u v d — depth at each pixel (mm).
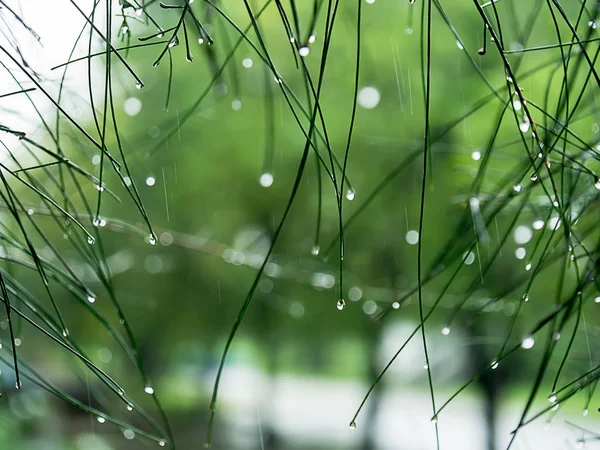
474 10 2779
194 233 5672
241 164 5426
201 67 4691
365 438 5070
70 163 865
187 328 6031
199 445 5000
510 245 2174
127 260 2340
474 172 1211
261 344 6133
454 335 3461
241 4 2994
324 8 2006
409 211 4469
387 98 4125
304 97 4461
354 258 4742
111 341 3949
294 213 5242
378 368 5367
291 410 6660
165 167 4723
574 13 1552
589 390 962
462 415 5164
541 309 2680
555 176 1069
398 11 3822
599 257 896
